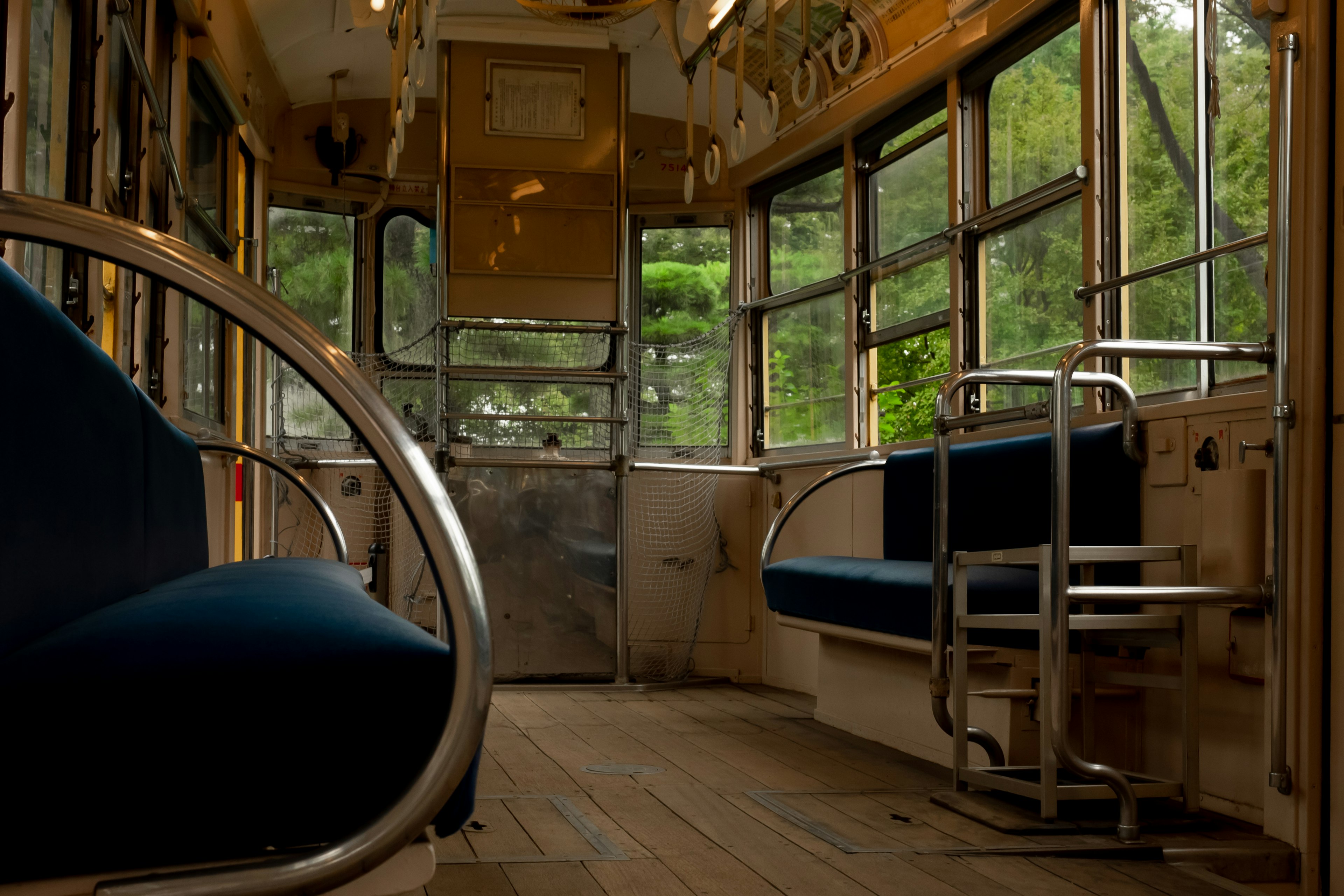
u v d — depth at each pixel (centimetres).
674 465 590
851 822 277
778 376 613
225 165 509
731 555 615
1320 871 256
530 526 572
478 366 563
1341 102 262
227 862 80
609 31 563
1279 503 267
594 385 611
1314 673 260
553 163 571
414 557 576
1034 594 302
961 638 305
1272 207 277
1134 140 371
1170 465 320
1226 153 329
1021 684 326
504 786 316
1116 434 330
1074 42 404
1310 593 261
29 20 238
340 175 612
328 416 608
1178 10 351
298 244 609
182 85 416
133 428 154
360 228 618
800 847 253
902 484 437
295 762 81
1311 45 267
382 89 611
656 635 599
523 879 223
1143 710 330
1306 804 257
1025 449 370
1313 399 264
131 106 352
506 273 564
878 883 225
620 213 575
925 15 474
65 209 84
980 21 438
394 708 82
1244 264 323
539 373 571
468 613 80
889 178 529
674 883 223
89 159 295
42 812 77
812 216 592
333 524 298
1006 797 300
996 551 287
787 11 510
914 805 297
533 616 568
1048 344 416
